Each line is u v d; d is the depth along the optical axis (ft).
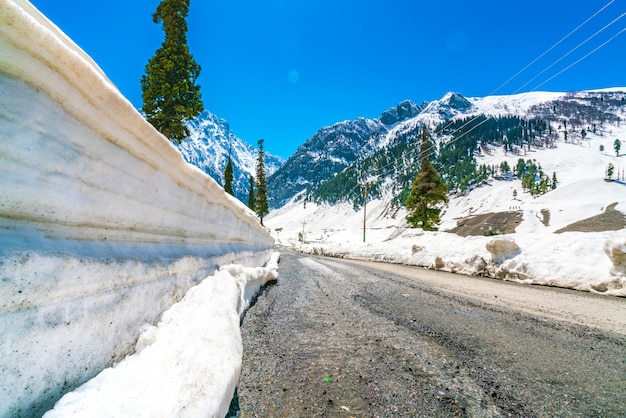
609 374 9.69
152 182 10.53
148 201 10.34
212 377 6.32
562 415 7.41
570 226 320.09
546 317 16.53
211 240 18.81
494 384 8.93
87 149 7.17
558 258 29.66
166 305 10.53
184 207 13.76
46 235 6.13
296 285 27.81
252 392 8.29
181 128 55.26
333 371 9.66
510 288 26.84
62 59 5.64
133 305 8.39
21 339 4.85
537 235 35.45
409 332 13.74
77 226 7.03
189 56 57.11
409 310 17.99
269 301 20.13
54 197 6.19
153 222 10.86
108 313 7.21
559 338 13.06
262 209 187.73
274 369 9.77
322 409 7.47
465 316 16.62
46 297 5.47
